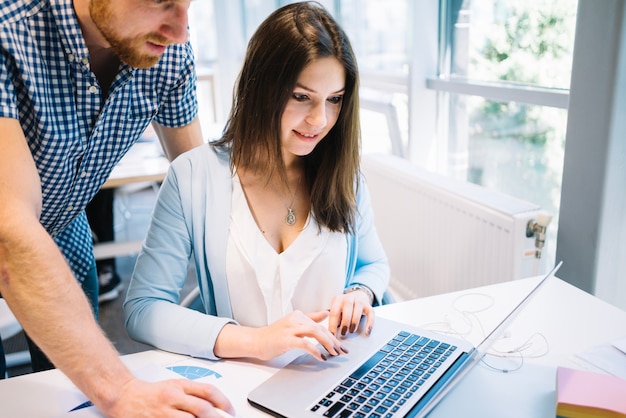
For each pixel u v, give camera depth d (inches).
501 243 64.3
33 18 35.9
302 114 43.4
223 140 48.5
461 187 73.2
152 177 87.3
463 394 34.9
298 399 33.3
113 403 30.5
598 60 53.1
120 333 99.1
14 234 29.2
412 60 89.4
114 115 44.1
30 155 33.3
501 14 77.0
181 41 35.8
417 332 41.0
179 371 37.7
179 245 46.3
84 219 58.2
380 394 33.5
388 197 86.5
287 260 46.9
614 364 37.5
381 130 111.5
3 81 33.0
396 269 88.2
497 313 45.2
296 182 49.1
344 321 41.4
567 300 47.3
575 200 58.2
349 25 118.6
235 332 39.3
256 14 154.9
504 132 80.0
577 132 56.6
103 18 34.2
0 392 35.5
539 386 35.6
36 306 29.6
